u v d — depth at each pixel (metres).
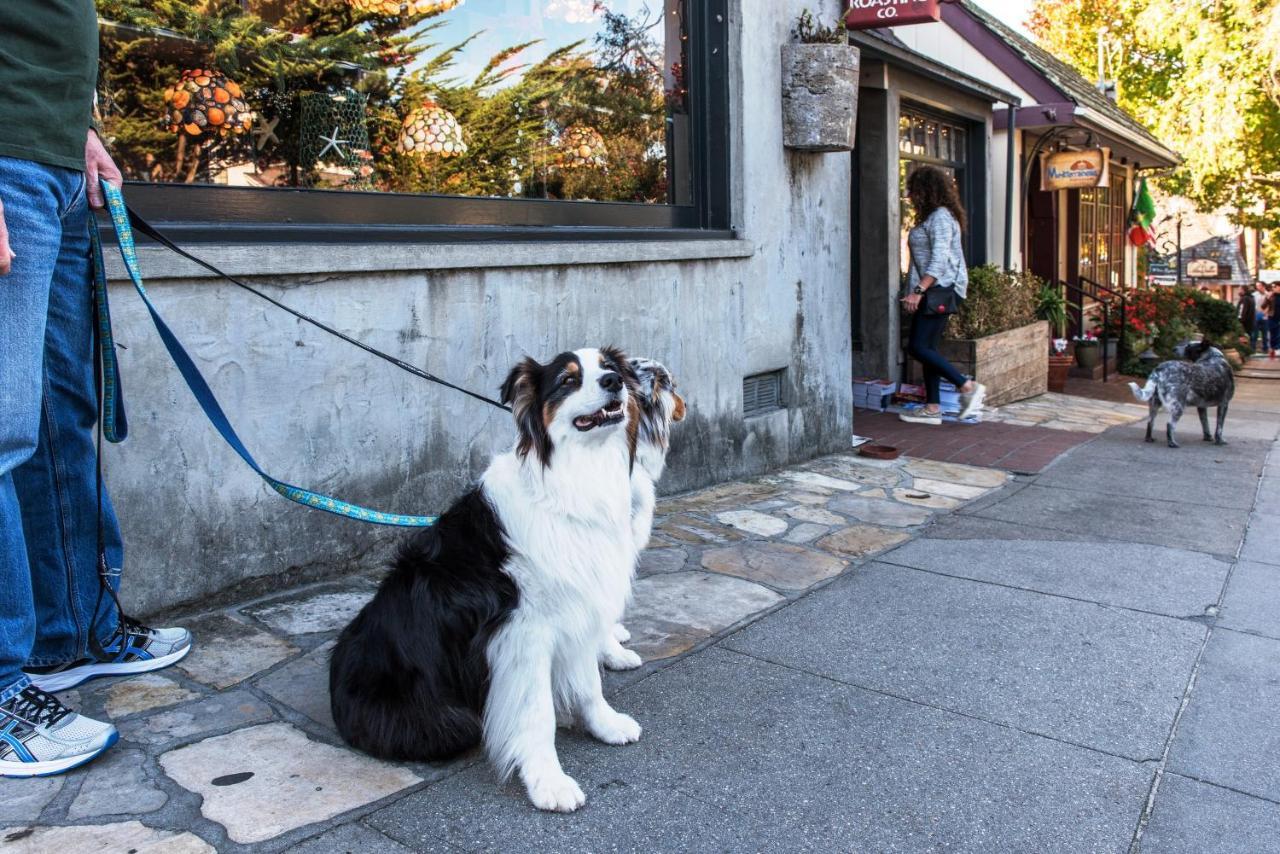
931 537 5.09
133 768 2.53
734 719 3.01
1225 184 21.86
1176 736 2.96
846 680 3.32
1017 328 10.17
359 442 4.08
